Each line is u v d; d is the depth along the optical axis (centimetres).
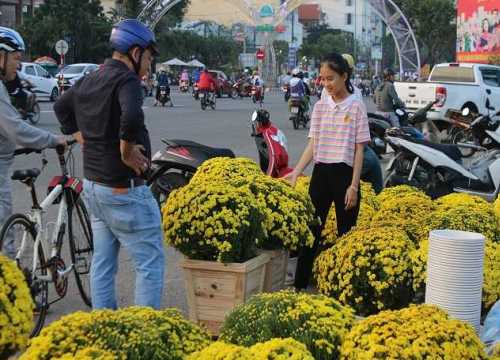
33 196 568
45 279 560
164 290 684
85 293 627
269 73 7744
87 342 323
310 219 596
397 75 5503
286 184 596
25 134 550
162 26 8281
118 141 468
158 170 957
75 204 617
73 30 5866
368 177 887
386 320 346
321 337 359
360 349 339
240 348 314
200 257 531
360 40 12975
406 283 498
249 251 531
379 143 1191
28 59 5619
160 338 332
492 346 396
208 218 511
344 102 614
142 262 486
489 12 3653
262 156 924
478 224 592
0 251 518
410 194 729
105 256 498
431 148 1040
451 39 6788
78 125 482
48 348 320
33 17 5803
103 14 6300
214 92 3444
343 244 527
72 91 485
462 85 2108
